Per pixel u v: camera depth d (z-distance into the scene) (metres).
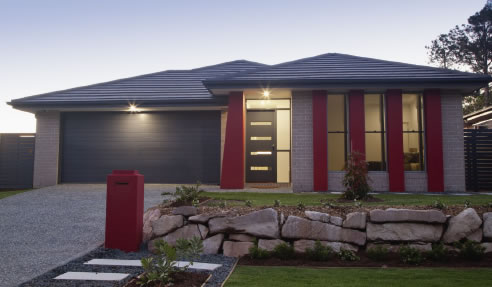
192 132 12.84
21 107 12.59
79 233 6.27
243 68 15.09
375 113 10.62
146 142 12.97
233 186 10.53
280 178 12.67
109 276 4.06
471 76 9.98
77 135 13.19
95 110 12.90
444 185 10.20
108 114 13.16
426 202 6.62
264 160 12.77
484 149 11.15
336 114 10.71
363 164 7.81
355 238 5.05
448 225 5.00
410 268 4.39
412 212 5.04
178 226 5.40
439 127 10.23
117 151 13.03
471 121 16.02
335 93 10.74
